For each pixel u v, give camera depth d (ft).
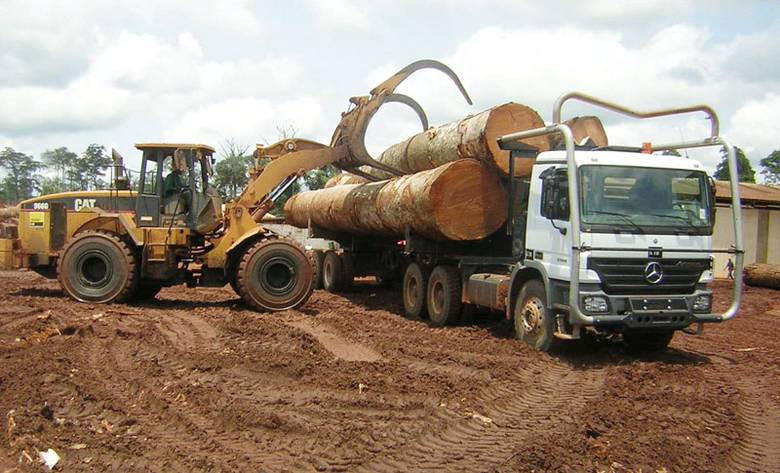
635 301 27.55
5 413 19.45
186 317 37.11
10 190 249.75
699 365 28.89
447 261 38.96
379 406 21.71
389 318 40.32
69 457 16.88
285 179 43.68
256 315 38.47
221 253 41.34
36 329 31.45
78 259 40.27
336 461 17.08
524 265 31.07
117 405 21.09
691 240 28.53
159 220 41.45
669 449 18.29
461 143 35.86
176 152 40.88
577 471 16.70
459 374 26.02
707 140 30.91
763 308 51.21
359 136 42.55
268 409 21.09
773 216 74.59
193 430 19.10
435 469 16.70
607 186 28.04
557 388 24.41
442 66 43.19
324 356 28.25
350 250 52.80
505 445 18.39
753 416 22.04
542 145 34.88
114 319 35.32
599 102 31.32
